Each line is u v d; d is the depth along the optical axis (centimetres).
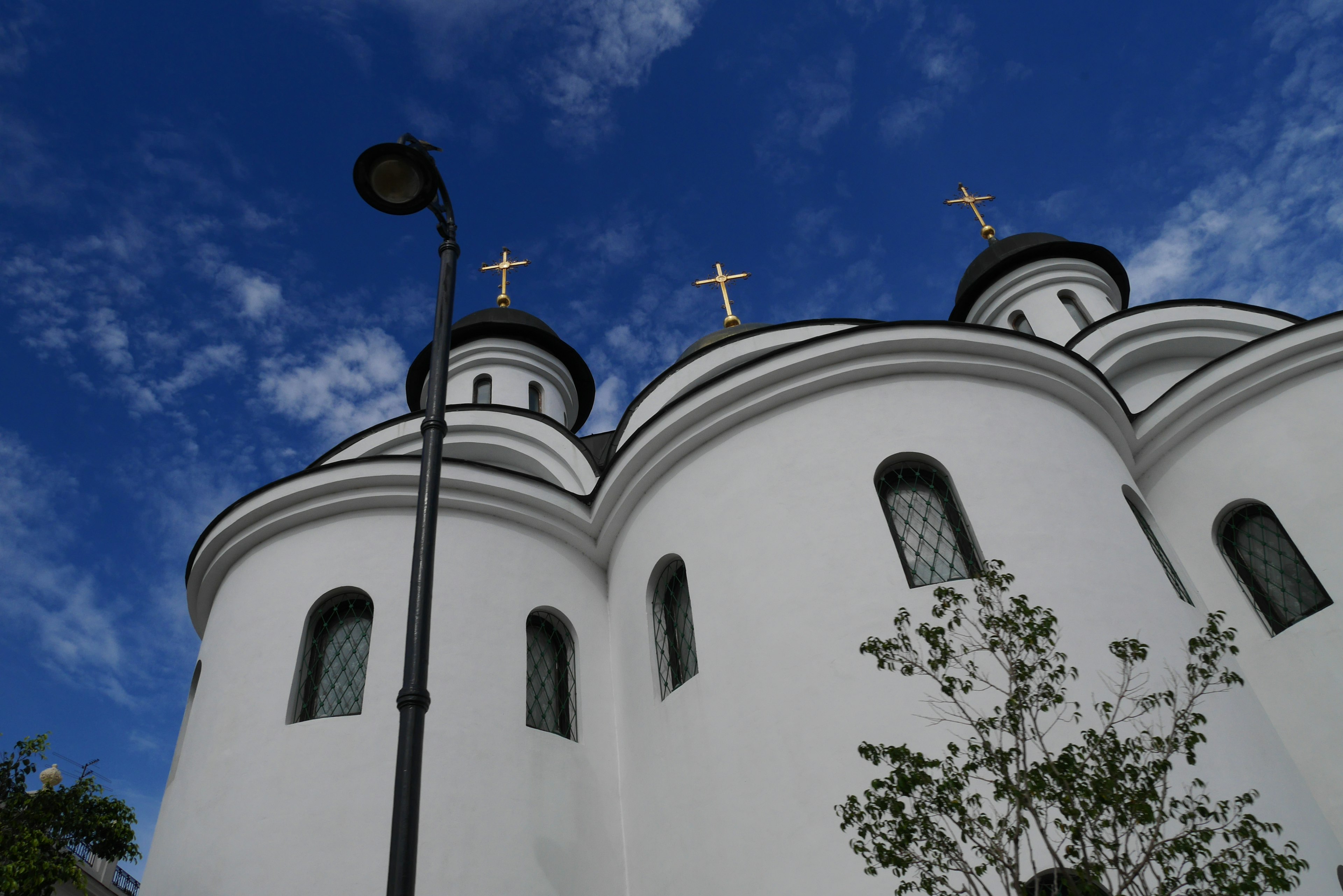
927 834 599
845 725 879
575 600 1199
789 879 839
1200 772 829
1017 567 930
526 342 2027
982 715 806
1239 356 1156
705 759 950
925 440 1032
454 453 1524
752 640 971
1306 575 1055
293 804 962
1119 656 687
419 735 508
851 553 970
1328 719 965
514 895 945
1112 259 1984
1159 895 555
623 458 1180
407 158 723
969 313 2044
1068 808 568
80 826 1029
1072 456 1056
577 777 1051
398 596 1111
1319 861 833
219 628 1159
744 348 1396
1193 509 1162
